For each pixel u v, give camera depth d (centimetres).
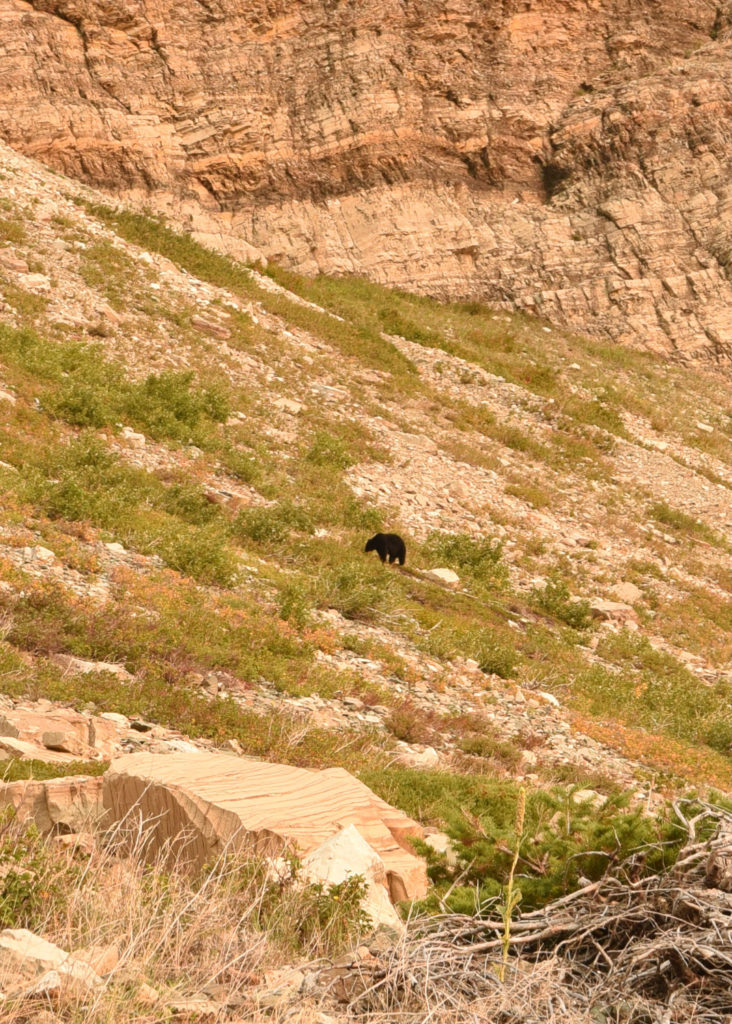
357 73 10569
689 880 1134
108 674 2458
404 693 3114
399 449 6084
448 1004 998
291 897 1224
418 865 1412
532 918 1152
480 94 11044
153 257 7288
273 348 6794
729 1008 1001
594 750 3044
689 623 5066
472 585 4606
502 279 10431
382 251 10219
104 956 994
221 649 2905
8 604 2669
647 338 10219
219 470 4962
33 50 9681
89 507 3784
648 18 11669
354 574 3919
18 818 1416
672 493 6781
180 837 1380
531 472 6450
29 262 6381
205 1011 932
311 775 1605
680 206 10794
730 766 3225
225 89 10256
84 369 5250
